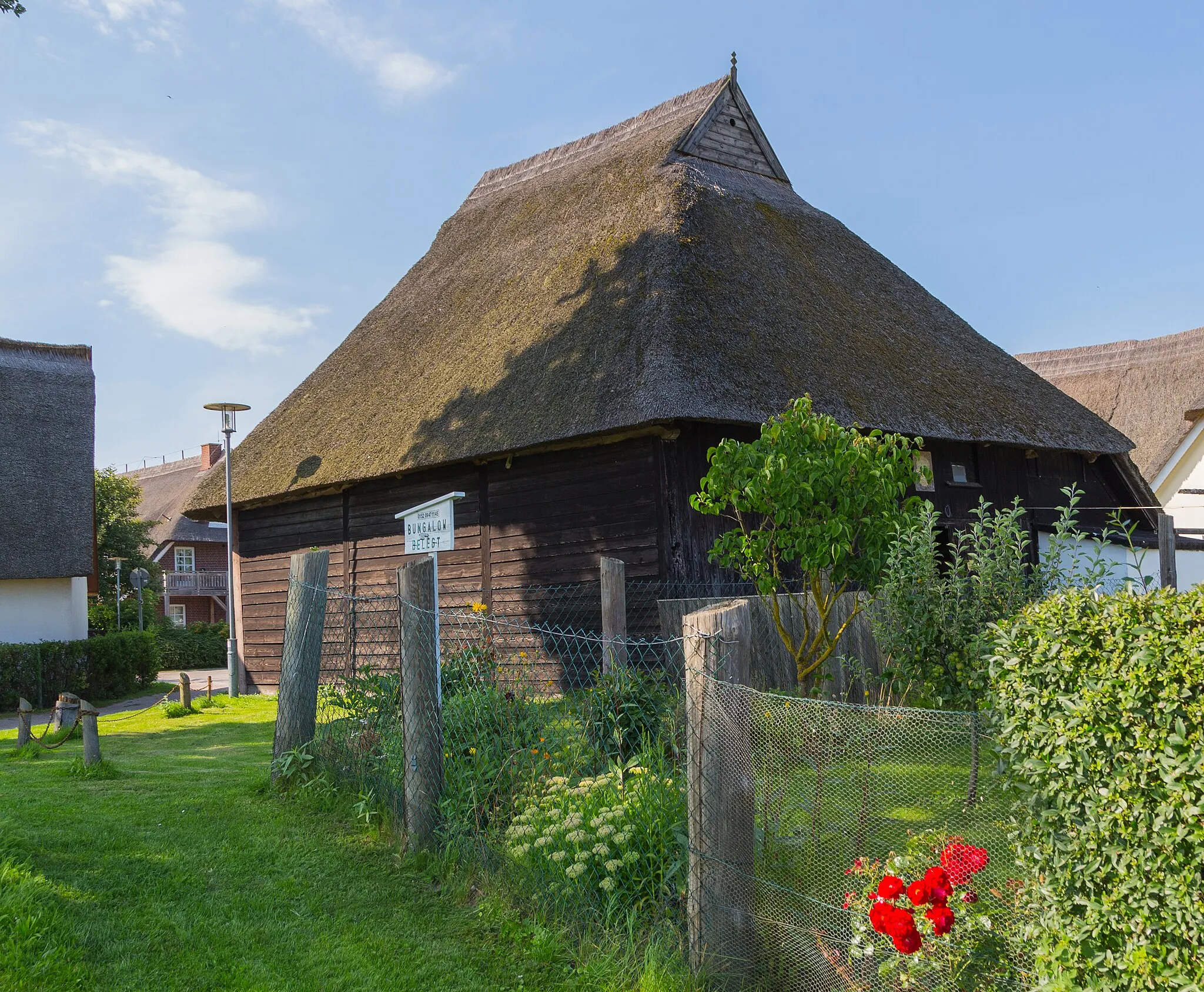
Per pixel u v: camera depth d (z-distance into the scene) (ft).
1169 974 8.50
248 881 16.40
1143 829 8.64
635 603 37.19
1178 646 8.50
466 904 15.66
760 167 56.75
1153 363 81.05
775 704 12.70
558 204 54.19
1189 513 72.08
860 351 43.70
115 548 111.14
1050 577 19.97
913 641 19.75
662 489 36.94
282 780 22.03
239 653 57.98
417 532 24.18
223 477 56.08
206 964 13.21
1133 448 53.52
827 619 24.11
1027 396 51.03
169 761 29.86
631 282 41.01
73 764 25.91
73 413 70.69
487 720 19.20
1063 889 9.45
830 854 12.73
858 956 11.16
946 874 10.51
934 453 45.50
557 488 40.83
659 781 15.60
